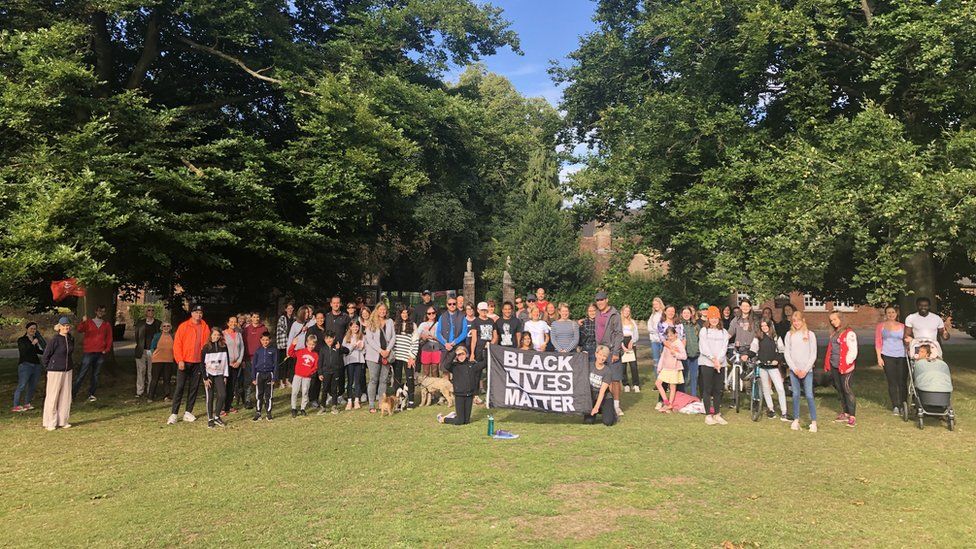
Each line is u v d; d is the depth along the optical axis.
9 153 12.60
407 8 18.20
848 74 15.32
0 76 11.77
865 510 6.04
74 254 10.58
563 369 10.34
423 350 13.02
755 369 11.16
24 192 11.18
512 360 10.45
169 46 17.30
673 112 15.47
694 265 18.30
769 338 10.88
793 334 10.15
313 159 15.38
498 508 5.99
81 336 16.62
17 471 7.60
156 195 14.25
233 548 5.06
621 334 11.34
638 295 40.16
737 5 14.30
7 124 12.03
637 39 20.92
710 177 14.36
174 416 10.85
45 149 11.73
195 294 20.94
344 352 12.08
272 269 19.48
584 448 8.55
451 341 12.36
